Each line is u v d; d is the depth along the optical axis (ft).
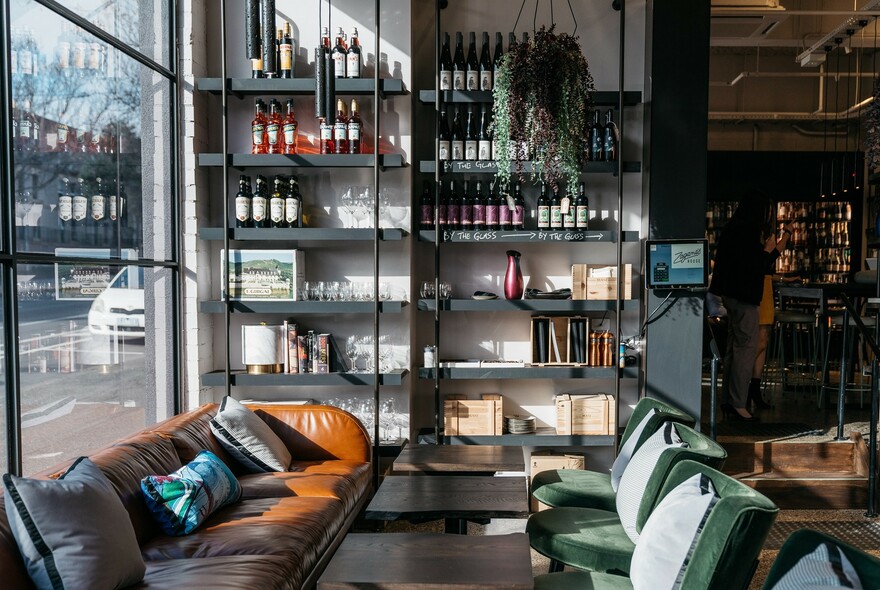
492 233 15.83
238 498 11.81
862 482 15.93
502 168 14.87
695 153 15.70
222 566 8.86
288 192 16.35
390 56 16.31
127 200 13.76
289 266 15.92
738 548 6.63
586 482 12.20
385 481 11.62
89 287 12.27
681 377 15.93
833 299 32.04
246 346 15.98
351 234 15.64
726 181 35.94
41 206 10.90
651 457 10.03
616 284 16.03
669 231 15.80
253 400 16.90
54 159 11.25
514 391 17.38
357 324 16.90
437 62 15.52
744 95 37.11
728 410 19.31
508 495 10.77
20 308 10.31
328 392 16.90
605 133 16.46
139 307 14.23
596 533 9.98
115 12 13.32
